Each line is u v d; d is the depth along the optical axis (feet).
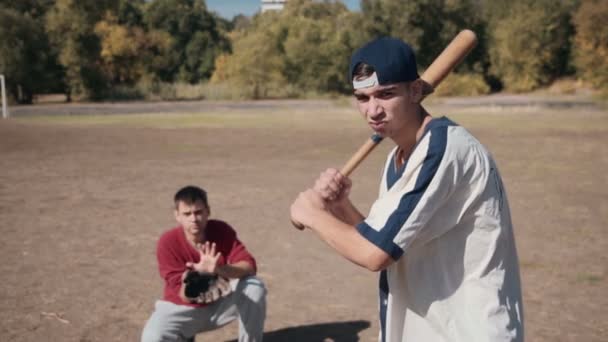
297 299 17.22
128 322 15.51
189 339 12.33
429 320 6.71
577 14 139.03
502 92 164.04
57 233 24.61
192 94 154.20
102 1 146.00
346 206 7.57
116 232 24.75
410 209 6.23
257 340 12.13
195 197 11.80
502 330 6.45
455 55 7.32
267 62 160.56
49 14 136.98
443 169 6.24
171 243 12.11
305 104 127.65
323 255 21.61
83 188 34.88
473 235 6.56
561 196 32.35
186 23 214.48
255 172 40.63
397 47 6.29
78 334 14.71
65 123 80.07
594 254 21.47
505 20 162.91
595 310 16.22
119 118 89.61
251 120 85.20
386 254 6.23
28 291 17.74
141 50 158.40
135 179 37.91
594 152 50.26
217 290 11.59
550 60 159.74
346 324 15.39
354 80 6.44
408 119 6.50
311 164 44.32
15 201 31.14
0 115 97.35
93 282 18.60
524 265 20.27
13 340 14.30
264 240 23.58
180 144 56.80
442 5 159.84
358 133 66.39
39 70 131.44
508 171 41.09
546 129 68.54
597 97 127.13
